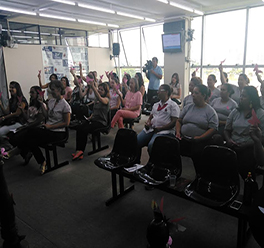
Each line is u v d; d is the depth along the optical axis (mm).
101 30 9438
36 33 7570
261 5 6129
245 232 1715
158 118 2850
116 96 4645
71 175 3043
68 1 5309
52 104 3240
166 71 7961
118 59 9742
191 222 2027
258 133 1728
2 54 6766
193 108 2744
